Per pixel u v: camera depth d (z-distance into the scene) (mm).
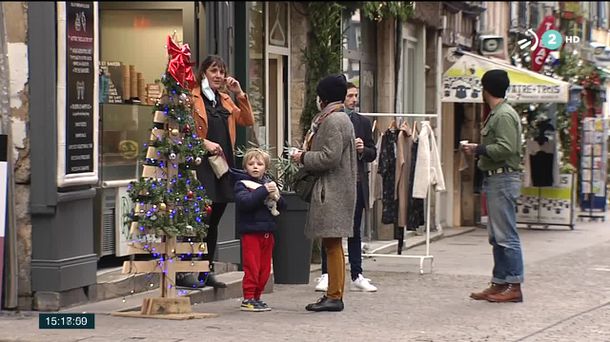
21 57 12430
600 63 31250
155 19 16328
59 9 12383
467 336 11320
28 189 12516
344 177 12586
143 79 15398
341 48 19672
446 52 27234
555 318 12531
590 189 29328
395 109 23891
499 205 13617
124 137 14531
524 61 28672
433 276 16797
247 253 12859
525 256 19719
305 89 19391
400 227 17219
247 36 17016
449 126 27562
